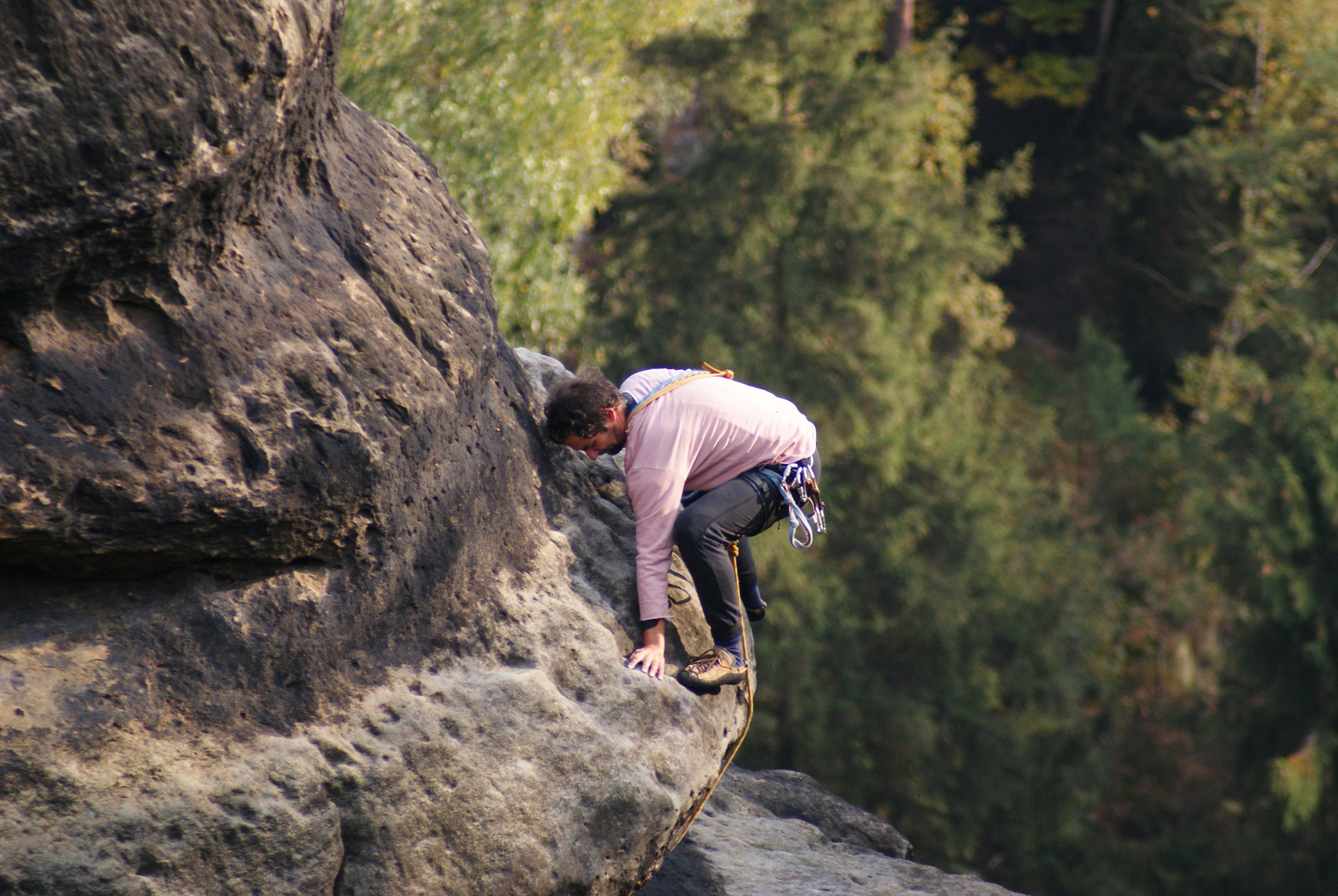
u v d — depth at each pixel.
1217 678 14.29
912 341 13.09
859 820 4.44
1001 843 13.23
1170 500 15.41
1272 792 12.98
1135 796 14.64
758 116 12.63
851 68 12.66
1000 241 13.41
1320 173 15.35
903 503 13.10
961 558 12.97
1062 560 13.77
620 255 12.86
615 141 12.56
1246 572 13.15
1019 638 13.05
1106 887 13.11
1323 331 13.59
